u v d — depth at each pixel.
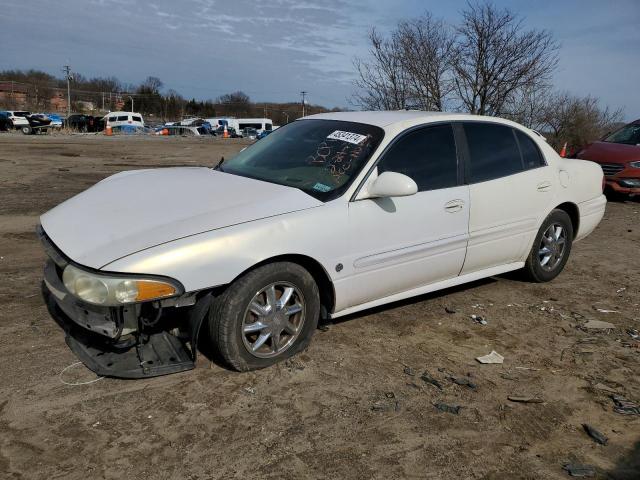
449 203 4.34
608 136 11.73
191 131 52.47
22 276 5.09
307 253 3.56
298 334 3.68
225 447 2.85
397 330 4.33
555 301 5.15
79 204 3.80
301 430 3.01
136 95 94.56
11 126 40.44
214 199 3.64
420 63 13.73
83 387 3.30
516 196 4.88
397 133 4.17
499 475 2.75
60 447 2.79
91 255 3.12
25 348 3.72
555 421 3.23
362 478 2.68
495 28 13.41
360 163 3.95
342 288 3.82
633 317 4.85
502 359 3.93
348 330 4.27
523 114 15.05
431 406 3.30
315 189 3.83
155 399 3.22
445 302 4.98
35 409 3.07
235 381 3.45
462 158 4.54
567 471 2.80
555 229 5.44
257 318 3.48
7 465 2.64
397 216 4.01
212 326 3.40
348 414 3.18
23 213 7.94
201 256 3.17
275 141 4.68
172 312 3.59
